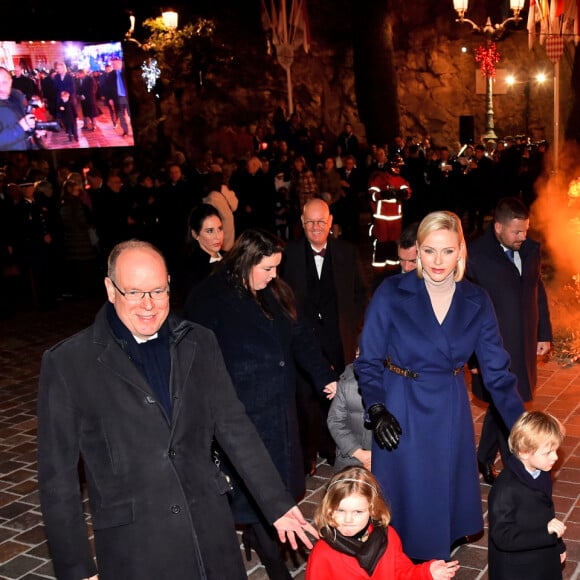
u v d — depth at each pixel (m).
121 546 2.79
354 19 25.22
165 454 2.82
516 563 3.47
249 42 27.25
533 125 31.47
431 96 31.09
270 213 15.05
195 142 25.70
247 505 4.12
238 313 4.20
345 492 3.08
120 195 13.40
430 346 3.76
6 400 8.05
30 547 4.98
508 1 29.64
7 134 20.95
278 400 4.22
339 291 5.68
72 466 2.79
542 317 5.42
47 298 12.51
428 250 3.61
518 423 3.43
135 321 2.77
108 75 21.94
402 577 3.15
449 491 3.82
